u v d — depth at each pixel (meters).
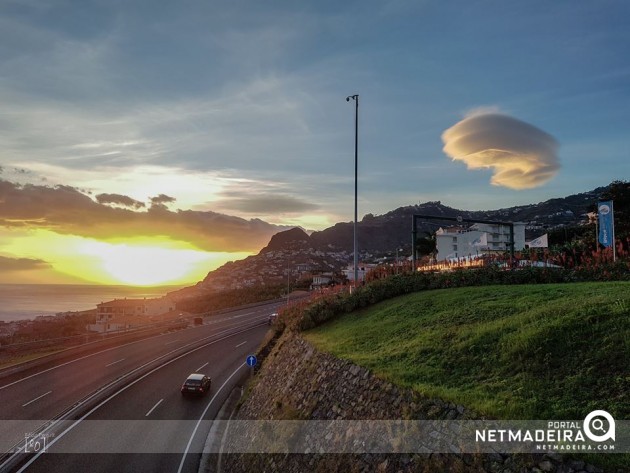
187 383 30.12
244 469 17.17
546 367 11.41
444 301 22.28
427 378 12.91
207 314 76.88
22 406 25.80
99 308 99.12
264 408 21.22
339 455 12.55
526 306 17.11
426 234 82.69
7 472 18.09
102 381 32.16
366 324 22.88
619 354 10.71
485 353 13.37
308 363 20.20
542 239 41.47
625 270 23.28
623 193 51.16
